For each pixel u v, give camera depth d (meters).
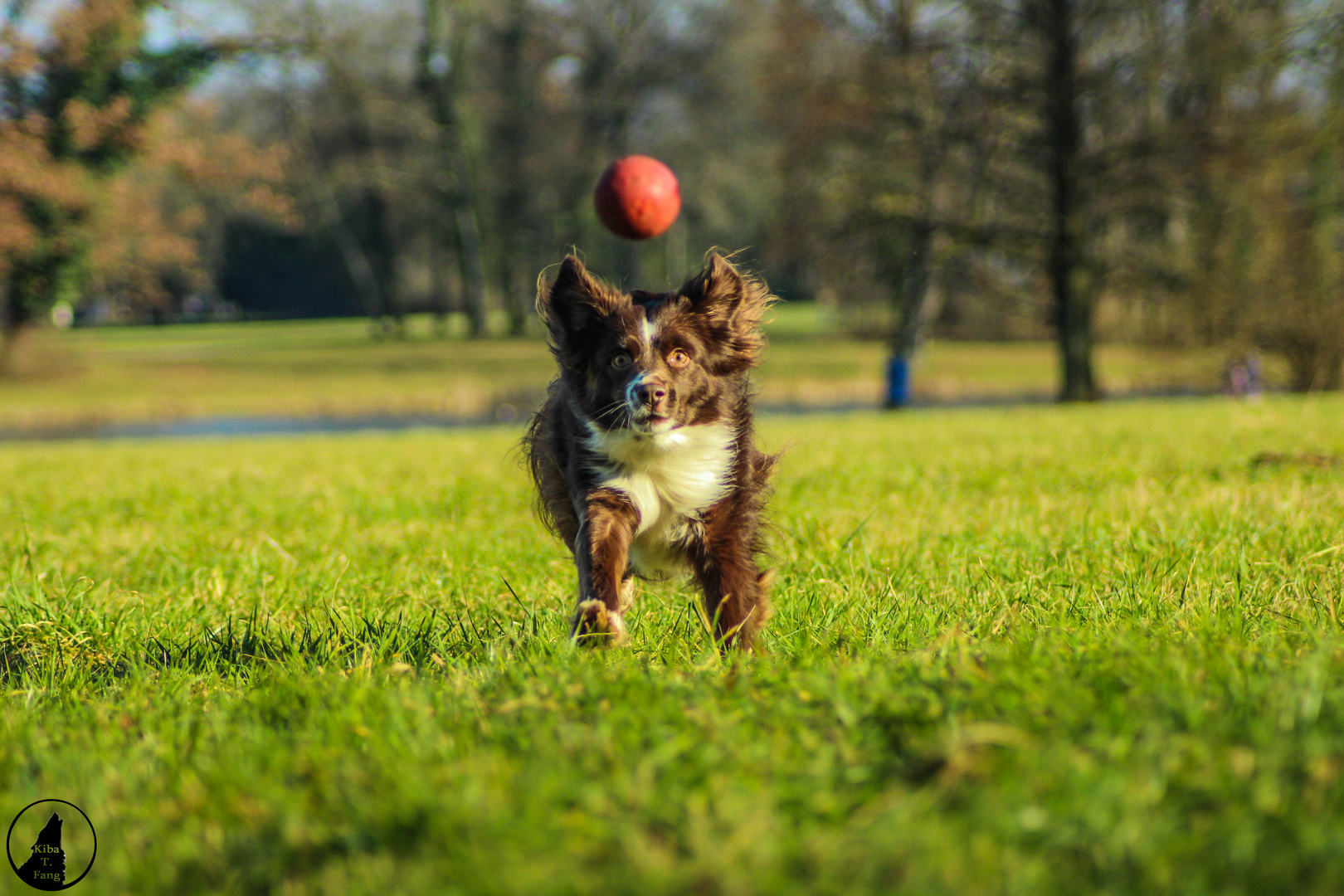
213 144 30.42
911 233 22.80
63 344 38.22
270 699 3.10
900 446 10.88
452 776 2.28
